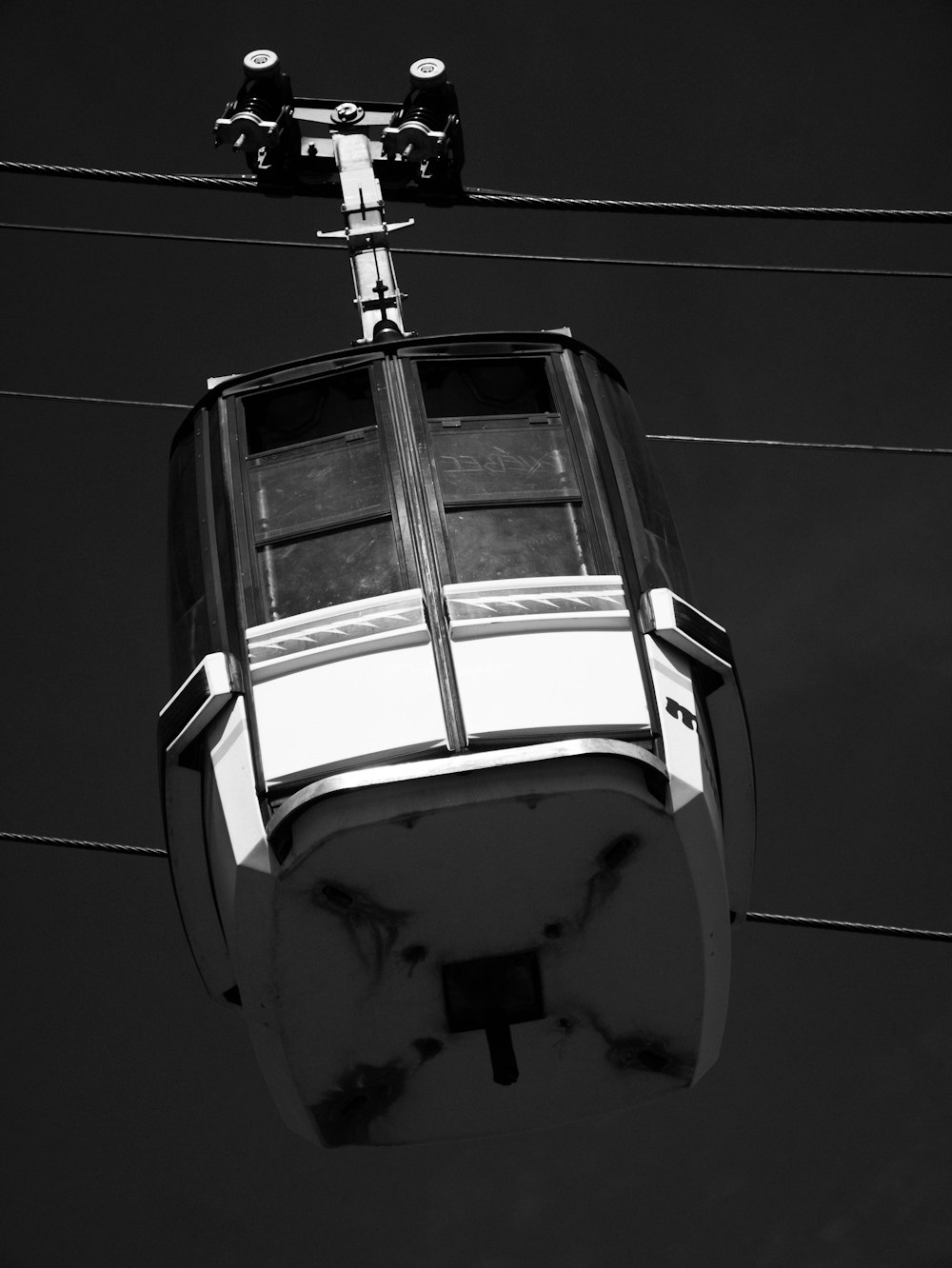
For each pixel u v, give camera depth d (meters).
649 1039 12.49
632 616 12.46
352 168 17.14
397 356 13.96
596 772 11.30
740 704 12.73
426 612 12.33
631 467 13.77
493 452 13.42
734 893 13.34
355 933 11.71
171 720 12.43
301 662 12.29
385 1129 12.84
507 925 11.82
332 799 11.27
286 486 13.44
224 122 17.36
